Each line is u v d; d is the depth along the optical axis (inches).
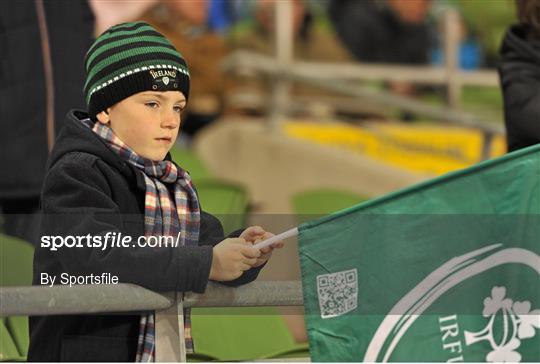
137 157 231.1
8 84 354.6
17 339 295.9
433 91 759.1
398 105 656.4
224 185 432.5
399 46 759.1
